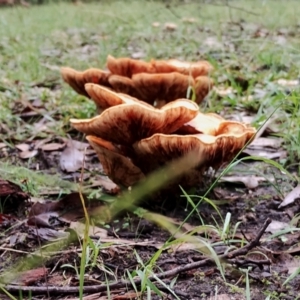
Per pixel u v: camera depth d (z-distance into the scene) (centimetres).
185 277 32
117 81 64
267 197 47
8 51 127
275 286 31
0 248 37
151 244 37
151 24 165
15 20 184
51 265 34
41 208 42
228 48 121
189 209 44
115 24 170
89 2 237
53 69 105
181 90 64
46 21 183
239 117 69
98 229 40
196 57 115
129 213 43
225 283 31
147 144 41
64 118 74
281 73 89
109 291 30
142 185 42
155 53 122
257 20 168
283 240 38
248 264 33
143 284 29
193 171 43
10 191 44
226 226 34
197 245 35
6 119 73
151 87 63
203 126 45
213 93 79
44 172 57
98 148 43
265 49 104
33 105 82
